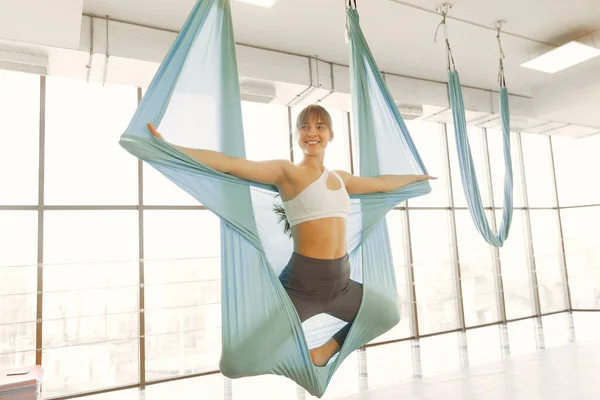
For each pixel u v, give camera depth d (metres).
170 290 5.50
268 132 6.20
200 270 5.70
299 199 2.08
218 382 5.04
